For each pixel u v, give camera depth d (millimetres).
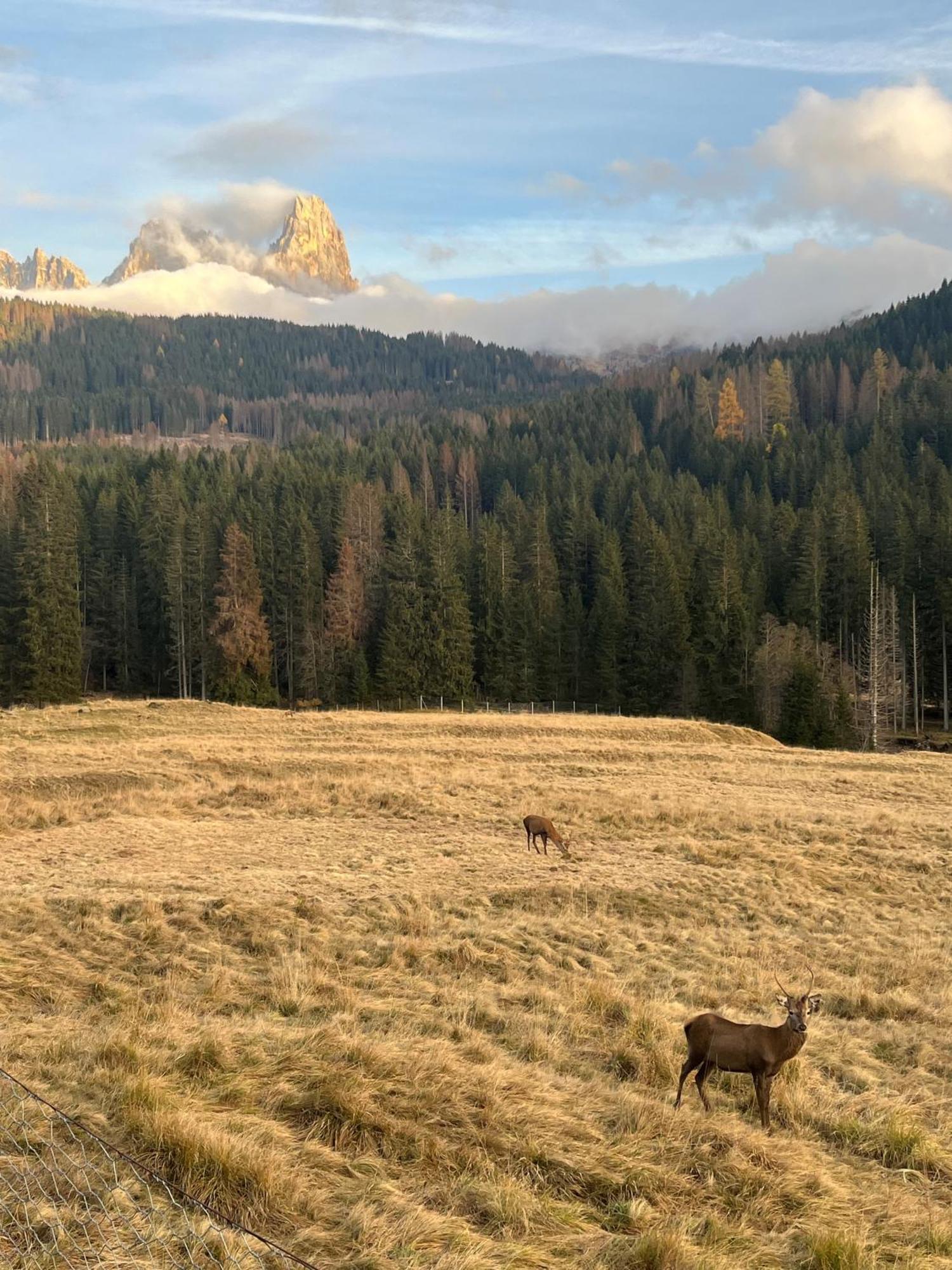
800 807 36250
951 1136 11414
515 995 15117
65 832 26297
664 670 82188
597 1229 8562
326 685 84500
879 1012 16188
